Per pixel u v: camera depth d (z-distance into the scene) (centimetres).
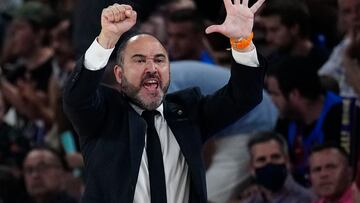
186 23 2006
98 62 1212
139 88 1233
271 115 1811
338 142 1747
